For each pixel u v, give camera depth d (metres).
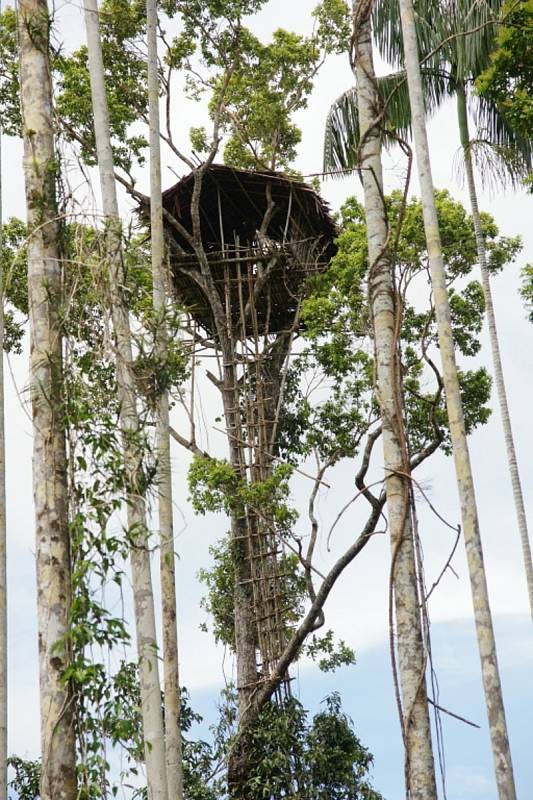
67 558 13.01
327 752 24.41
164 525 18.47
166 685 19.47
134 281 14.50
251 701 25.22
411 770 13.72
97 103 16.47
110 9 27.39
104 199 16.08
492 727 13.95
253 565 26.16
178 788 18.98
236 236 27.66
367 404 24.89
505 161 24.81
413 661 14.11
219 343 28.34
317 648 26.75
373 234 15.95
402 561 14.47
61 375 13.38
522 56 19.05
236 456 26.95
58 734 12.38
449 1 24.39
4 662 13.04
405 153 16.11
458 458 14.74
